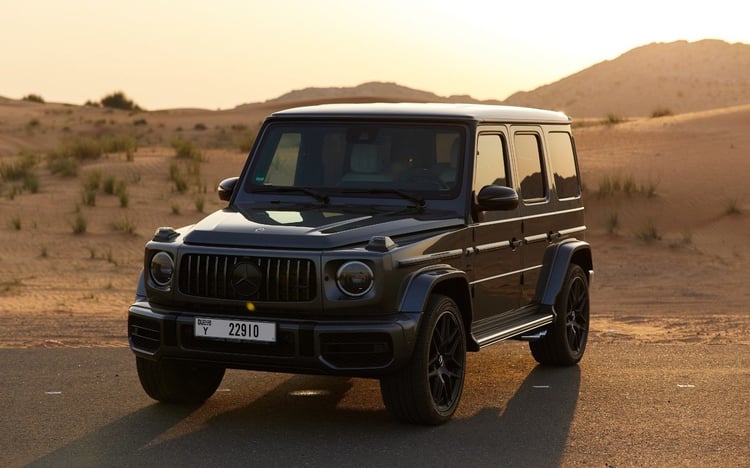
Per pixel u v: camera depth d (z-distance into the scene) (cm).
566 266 902
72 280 1584
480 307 775
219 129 6284
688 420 714
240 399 782
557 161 936
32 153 3547
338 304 646
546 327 886
